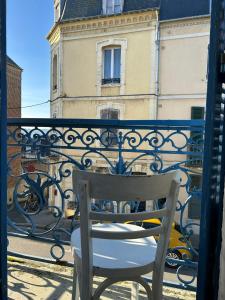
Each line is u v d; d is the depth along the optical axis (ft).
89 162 7.50
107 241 5.17
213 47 3.82
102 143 7.34
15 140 7.60
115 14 43.50
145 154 7.11
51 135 7.48
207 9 40.40
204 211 3.97
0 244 4.67
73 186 4.23
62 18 47.85
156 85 42.73
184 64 41.52
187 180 6.77
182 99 42.09
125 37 43.98
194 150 6.70
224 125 3.92
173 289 6.51
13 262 7.62
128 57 44.11
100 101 46.50
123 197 3.88
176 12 41.57
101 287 4.25
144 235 4.17
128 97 44.60
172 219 4.27
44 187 7.68
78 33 46.85
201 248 4.01
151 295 4.45
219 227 4.04
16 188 7.78
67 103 48.49
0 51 4.50
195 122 6.59
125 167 7.27
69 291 6.29
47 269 7.22
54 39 51.67
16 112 53.72
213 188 3.98
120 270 4.24
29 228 7.94
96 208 6.74
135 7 43.34
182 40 41.34
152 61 42.63
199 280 4.04
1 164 4.66
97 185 3.93
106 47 45.78
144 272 4.34
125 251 4.78
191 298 6.12
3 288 4.74
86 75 46.98
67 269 7.24
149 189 3.92
